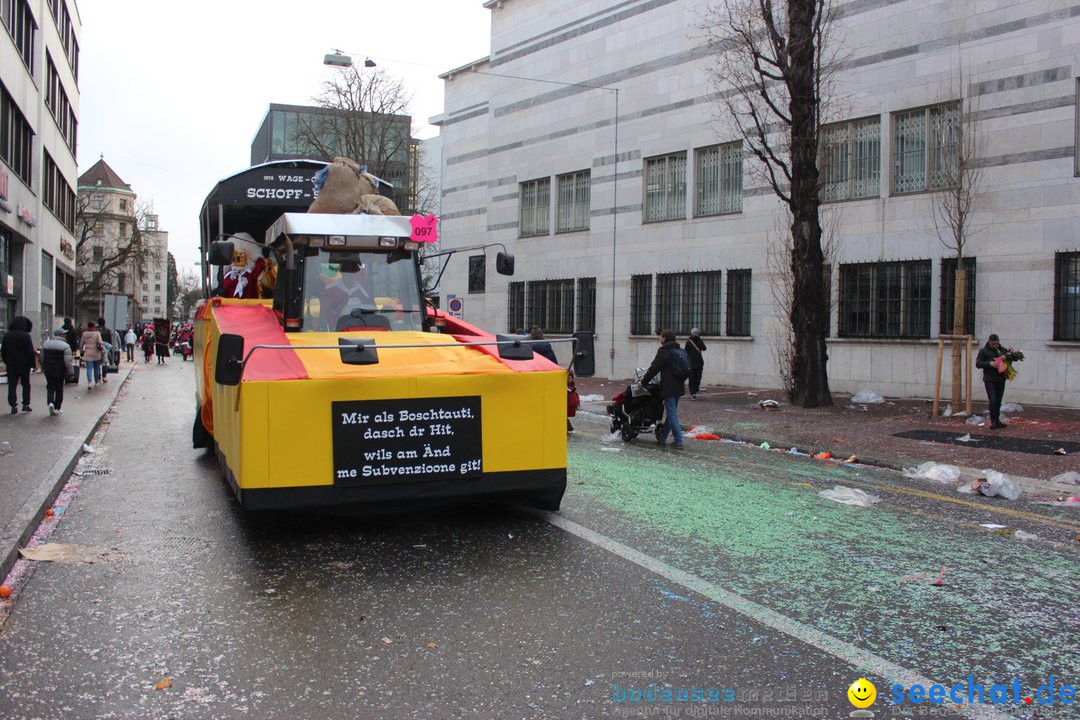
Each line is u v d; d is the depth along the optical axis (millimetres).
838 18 18703
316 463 5977
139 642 4375
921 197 18016
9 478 8266
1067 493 8719
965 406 16109
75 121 42188
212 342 7980
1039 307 16203
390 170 46969
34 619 4711
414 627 4602
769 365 21266
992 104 16906
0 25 23516
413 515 7312
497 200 30516
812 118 16094
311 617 4758
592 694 3775
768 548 6312
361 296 7504
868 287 19047
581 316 26969
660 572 5621
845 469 10477
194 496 8172
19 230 27031
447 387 6289
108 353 28641
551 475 6633
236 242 9383
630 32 25219
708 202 23156
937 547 6457
